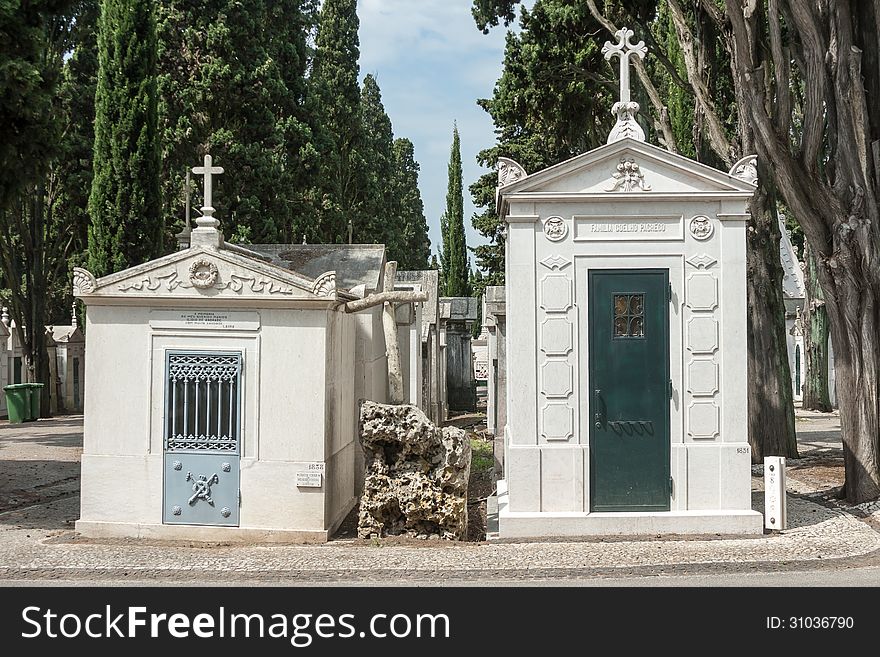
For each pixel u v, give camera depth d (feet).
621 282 32.65
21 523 37.37
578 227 32.71
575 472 32.42
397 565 28.02
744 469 32.27
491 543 31.42
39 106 43.45
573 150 93.76
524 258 32.71
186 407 33.76
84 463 33.99
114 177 71.36
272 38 103.60
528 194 32.40
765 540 31.17
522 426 32.60
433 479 33.01
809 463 55.26
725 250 32.48
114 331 34.06
